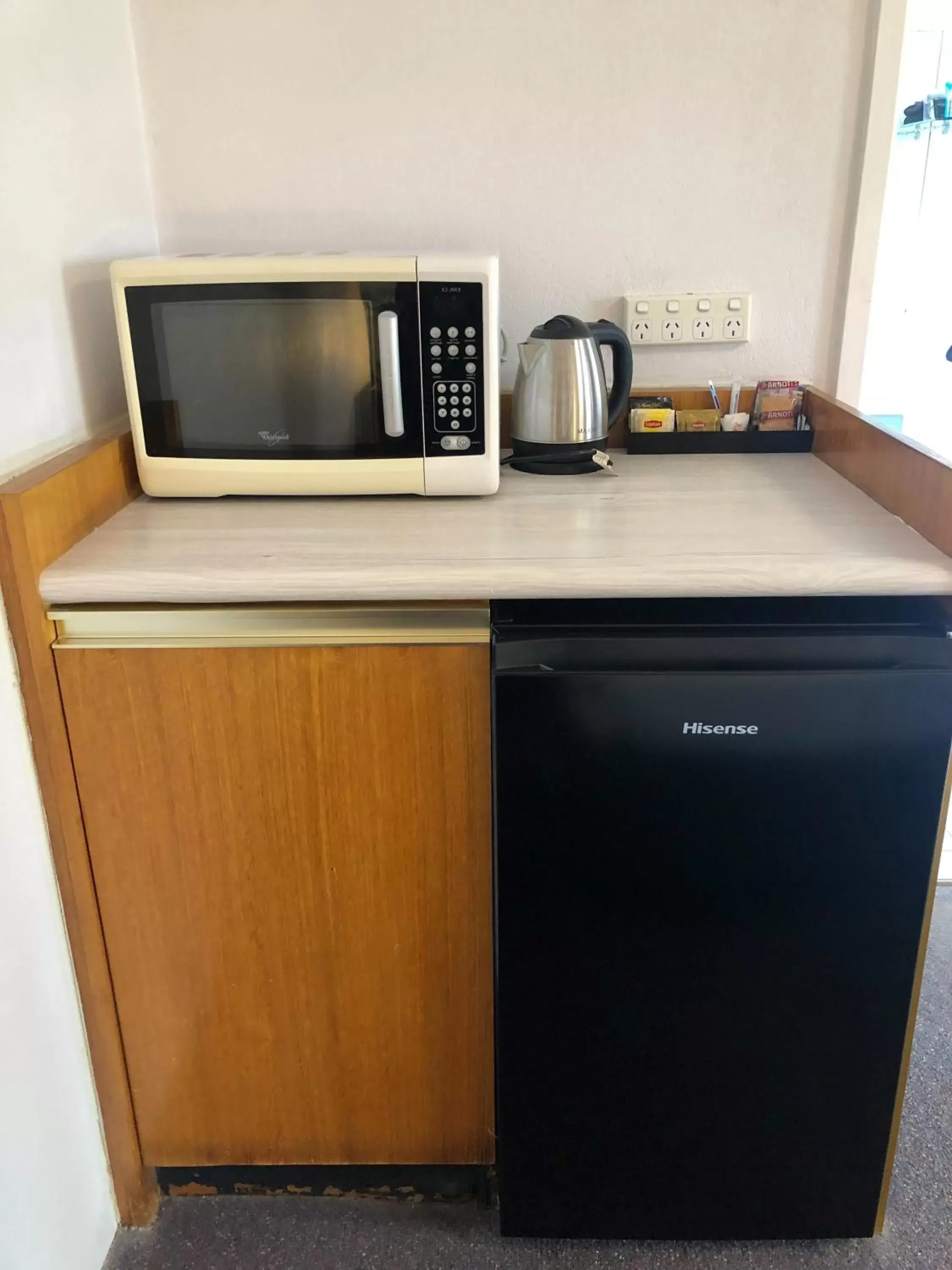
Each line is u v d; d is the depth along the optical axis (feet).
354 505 4.50
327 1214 4.62
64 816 3.86
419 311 4.22
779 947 3.89
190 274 4.18
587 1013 4.02
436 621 3.66
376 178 5.17
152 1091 4.40
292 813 3.91
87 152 4.42
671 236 5.27
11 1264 3.54
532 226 5.25
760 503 4.42
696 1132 4.22
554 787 3.67
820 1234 4.40
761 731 3.56
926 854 3.74
